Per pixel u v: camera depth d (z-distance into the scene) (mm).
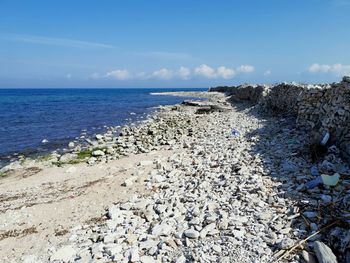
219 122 28391
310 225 7203
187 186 11836
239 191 9906
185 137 23453
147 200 11086
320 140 12289
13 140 27000
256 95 39812
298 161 11672
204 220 8500
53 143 25641
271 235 7176
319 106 15594
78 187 13781
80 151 22172
